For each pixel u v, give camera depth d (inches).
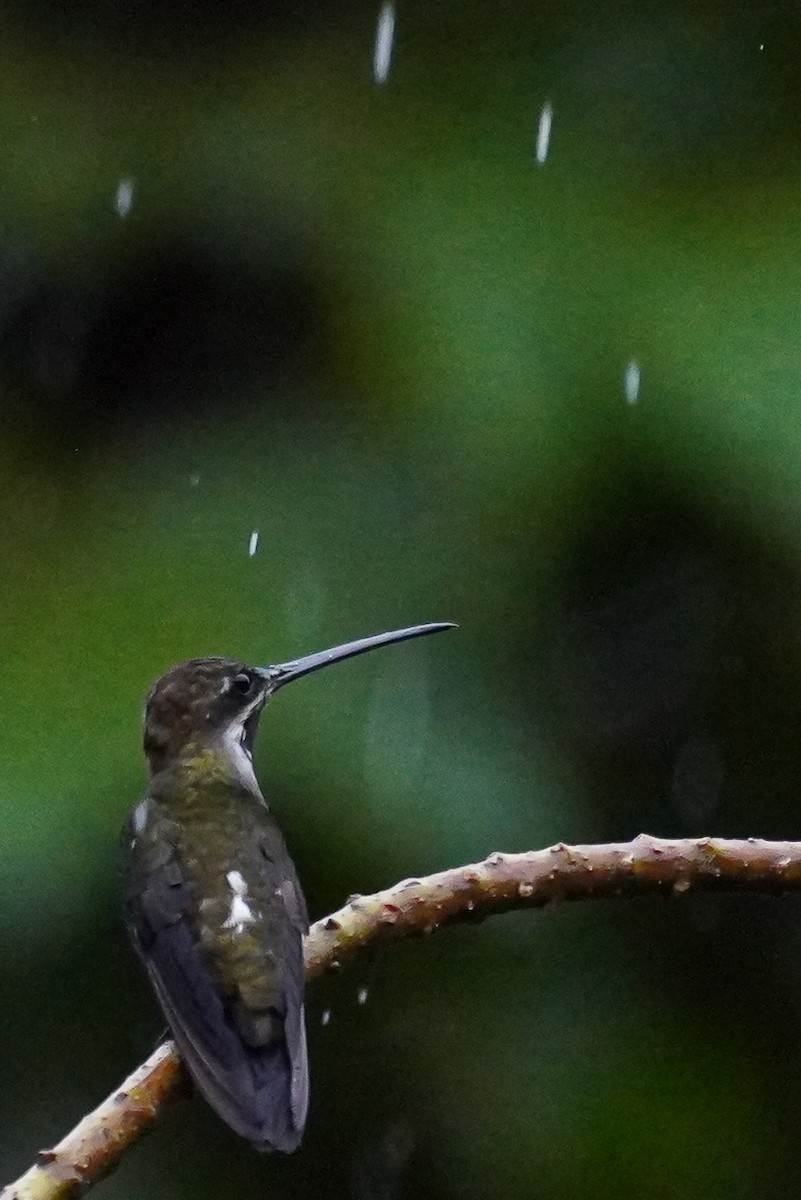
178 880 273.7
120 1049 423.8
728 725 465.1
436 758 414.3
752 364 421.4
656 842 237.5
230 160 486.9
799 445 414.0
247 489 443.8
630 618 452.1
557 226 448.5
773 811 464.1
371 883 406.9
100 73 501.4
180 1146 450.0
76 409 485.4
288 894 275.1
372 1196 442.3
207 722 316.5
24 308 497.4
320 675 417.4
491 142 467.2
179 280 493.4
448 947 451.8
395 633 344.8
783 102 464.8
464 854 407.8
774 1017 458.0
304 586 427.2
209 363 486.0
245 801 296.2
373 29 493.7
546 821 415.5
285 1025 250.4
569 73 476.4
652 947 460.1
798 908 464.1
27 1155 422.3
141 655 416.8
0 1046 422.3
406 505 432.1
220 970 257.4
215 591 426.3
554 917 453.7
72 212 493.4
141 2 503.2
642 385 423.5
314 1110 446.9
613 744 459.2
